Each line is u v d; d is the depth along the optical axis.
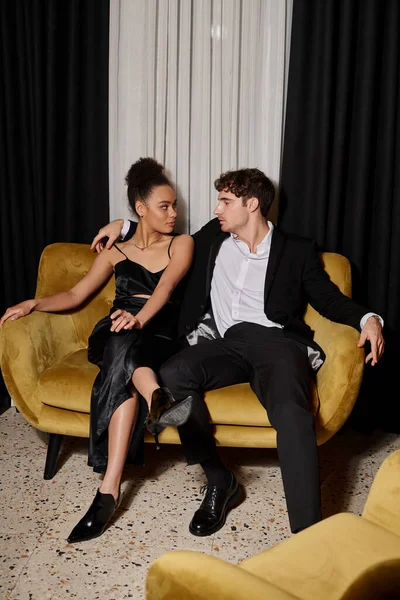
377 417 3.11
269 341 2.40
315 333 2.59
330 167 2.95
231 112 3.01
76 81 3.00
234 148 3.04
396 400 3.05
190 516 2.32
